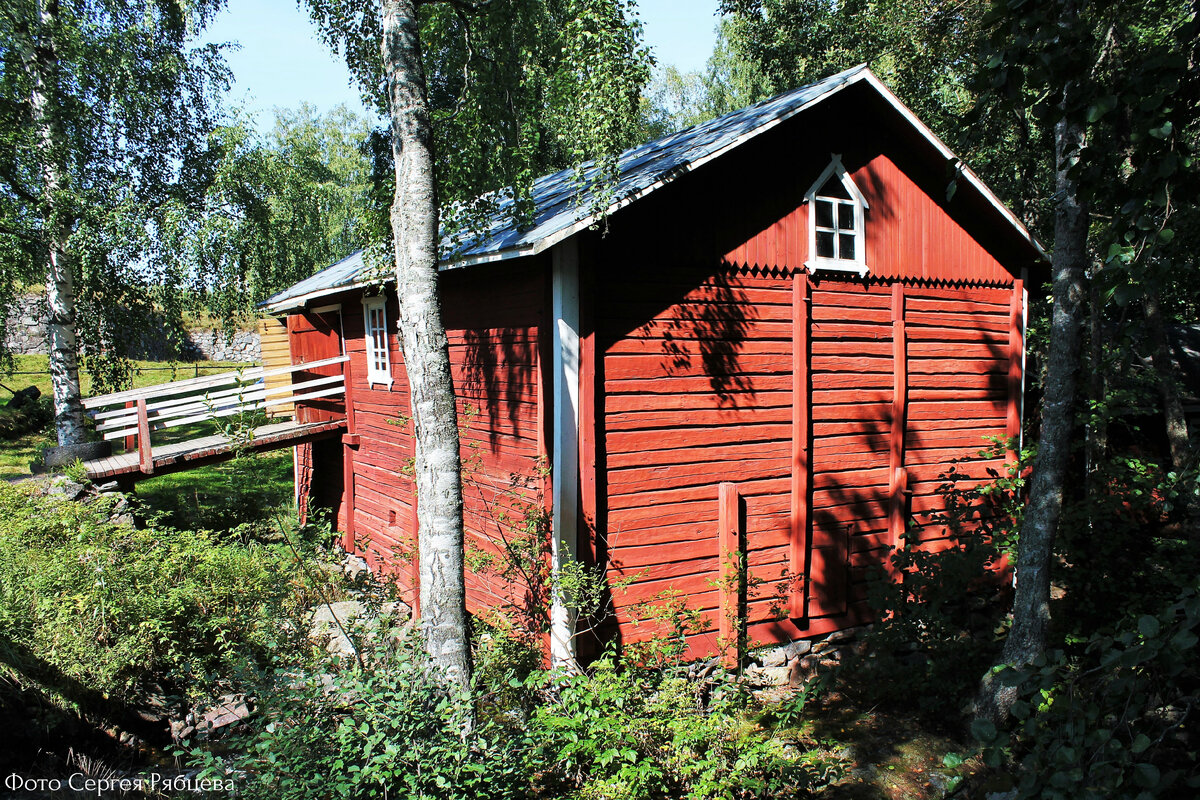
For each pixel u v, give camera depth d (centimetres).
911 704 752
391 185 847
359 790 406
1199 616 235
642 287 741
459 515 598
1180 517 1151
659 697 613
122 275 1288
